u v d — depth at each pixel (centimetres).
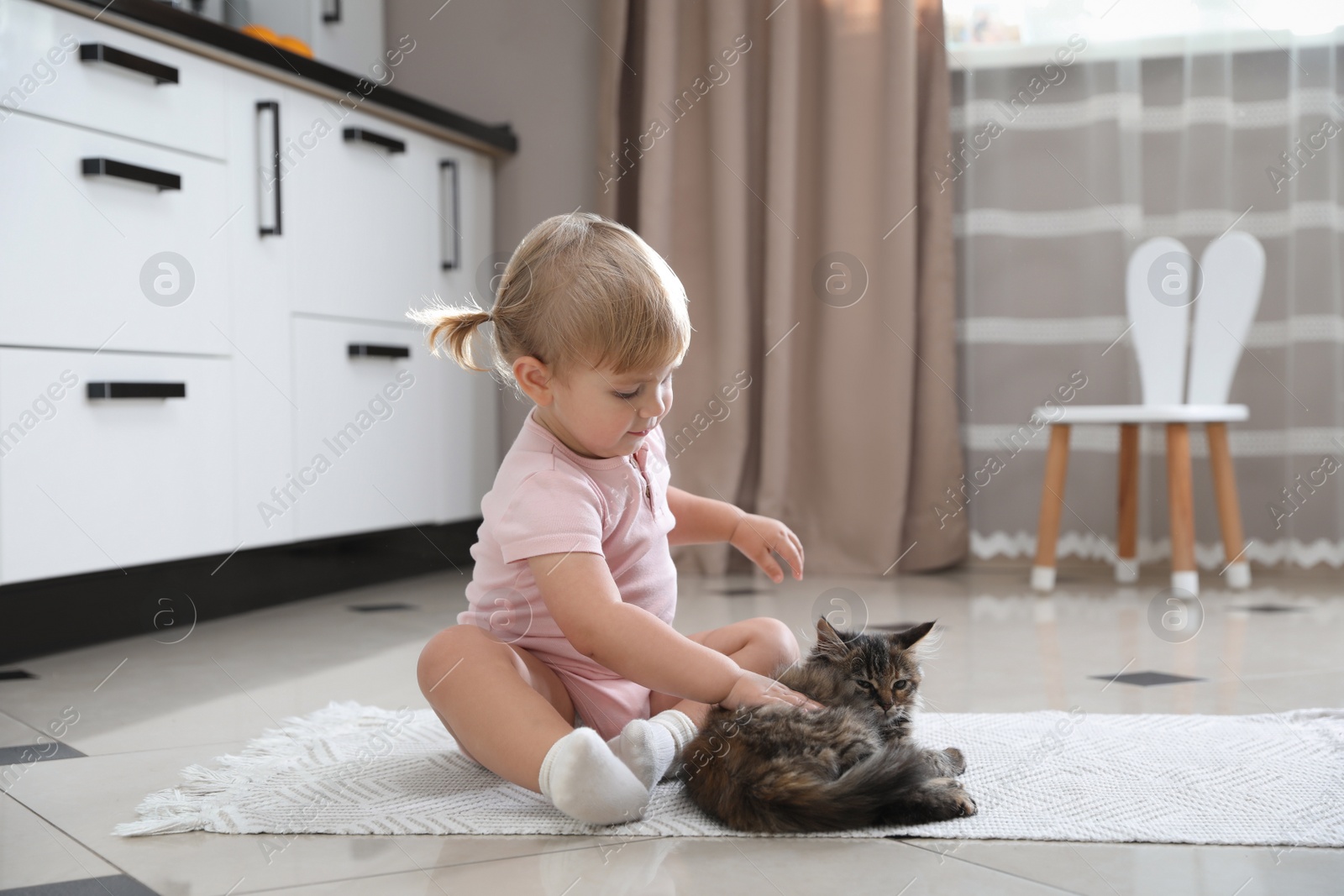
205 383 215
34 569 183
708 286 301
